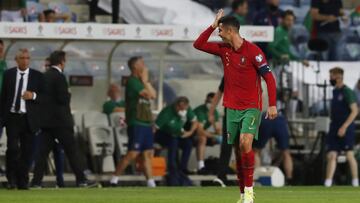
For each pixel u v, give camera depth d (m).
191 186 57.03
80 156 53.38
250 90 35.03
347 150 59.66
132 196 43.44
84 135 58.78
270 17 68.56
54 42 58.38
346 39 75.00
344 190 51.56
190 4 64.62
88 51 60.09
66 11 67.19
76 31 55.69
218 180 56.06
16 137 50.94
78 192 47.72
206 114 59.78
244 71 34.97
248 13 71.94
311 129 65.56
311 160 61.66
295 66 67.31
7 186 53.22
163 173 58.47
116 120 59.16
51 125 52.62
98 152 57.88
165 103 62.09
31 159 52.72
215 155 61.47
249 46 34.94
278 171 58.50
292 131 63.50
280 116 59.19
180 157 61.47
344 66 71.81
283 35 64.19
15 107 50.62
